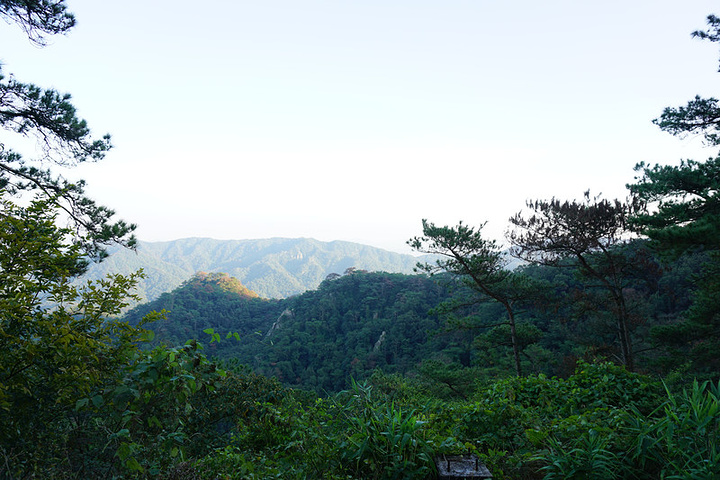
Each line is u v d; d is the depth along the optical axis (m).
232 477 3.42
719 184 10.51
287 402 6.39
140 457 3.11
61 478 3.18
